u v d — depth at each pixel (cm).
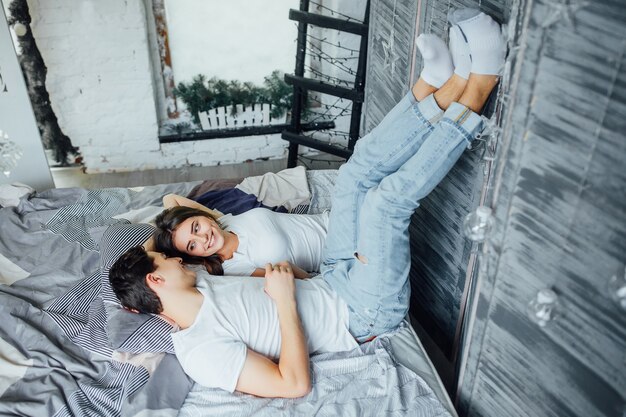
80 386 149
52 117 326
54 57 307
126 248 182
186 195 234
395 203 145
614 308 96
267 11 326
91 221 213
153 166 355
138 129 339
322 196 230
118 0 299
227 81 342
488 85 131
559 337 112
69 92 320
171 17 318
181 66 334
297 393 138
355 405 139
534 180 109
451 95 143
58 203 223
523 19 105
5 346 159
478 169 152
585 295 102
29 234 204
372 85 247
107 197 226
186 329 143
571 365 110
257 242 177
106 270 175
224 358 138
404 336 164
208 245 168
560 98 99
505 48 127
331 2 330
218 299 148
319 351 158
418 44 144
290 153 336
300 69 308
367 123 260
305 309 156
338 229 170
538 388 123
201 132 347
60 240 201
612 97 88
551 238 108
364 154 161
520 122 110
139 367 150
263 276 171
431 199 185
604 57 88
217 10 321
